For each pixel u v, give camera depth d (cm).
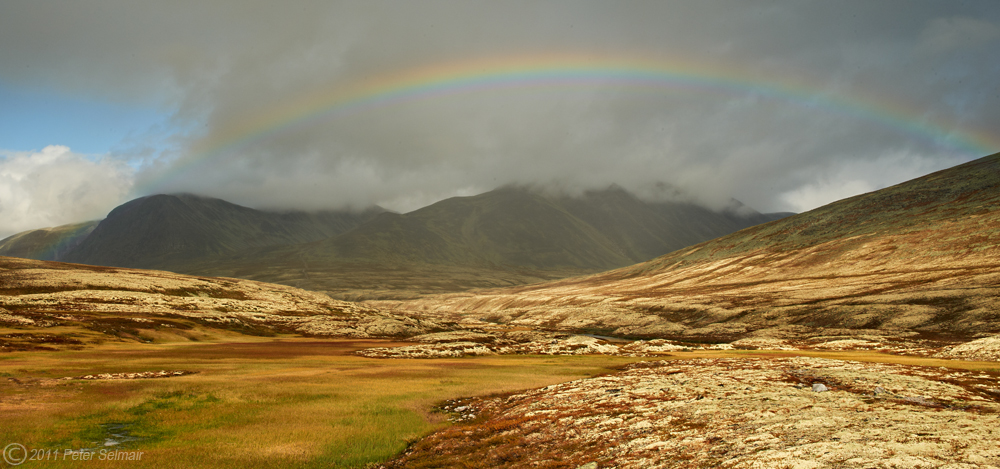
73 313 10019
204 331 10419
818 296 14038
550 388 4278
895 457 1727
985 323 9162
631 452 2286
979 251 14625
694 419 2722
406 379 4906
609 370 5781
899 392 3238
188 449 2509
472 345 9450
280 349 8281
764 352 7788
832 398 3027
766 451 1984
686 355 7575
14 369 4609
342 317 16100
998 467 1550
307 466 2361
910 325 10138
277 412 3353
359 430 2967
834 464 1741
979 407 2681
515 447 2619
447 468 2377
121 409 3294
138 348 7181
